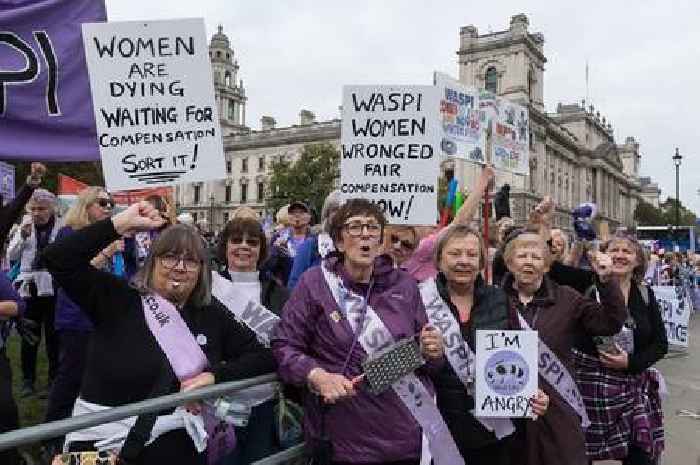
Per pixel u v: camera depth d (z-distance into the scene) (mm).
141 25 3896
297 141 83312
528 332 3242
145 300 2814
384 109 4820
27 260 6973
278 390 3258
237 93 103562
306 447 3039
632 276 4473
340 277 3082
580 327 3818
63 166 27531
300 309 3043
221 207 89438
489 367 3230
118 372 2697
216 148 4004
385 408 2918
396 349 2904
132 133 3893
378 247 3082
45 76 4266
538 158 72125
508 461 3541
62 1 4320
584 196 91062
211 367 2869
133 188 3893
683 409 7766
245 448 3492
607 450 4180
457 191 6664
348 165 4855
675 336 11297
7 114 4207
